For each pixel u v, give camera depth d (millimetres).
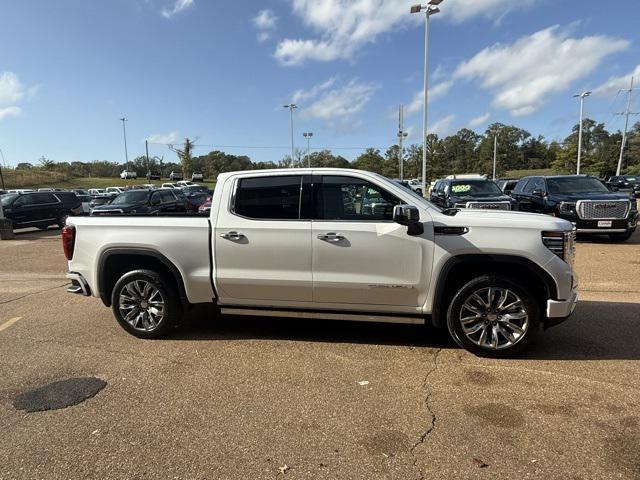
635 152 80312
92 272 4980
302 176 4520
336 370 4059
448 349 4520
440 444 2900
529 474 2584
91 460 2787
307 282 4441
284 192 4527
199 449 2887
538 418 3188
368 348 4582
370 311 4465
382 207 4348
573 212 11406
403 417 3240
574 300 4199
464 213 4422
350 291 4395
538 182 13141
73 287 5133
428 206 4336
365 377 3906
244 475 2621
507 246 4055
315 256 4398
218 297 4750
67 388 3773
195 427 3148
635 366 4031
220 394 3635
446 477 2578
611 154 82312
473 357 4301
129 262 5020
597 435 2959
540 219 4195
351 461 2742
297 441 2963
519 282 4109
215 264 4648
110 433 3086
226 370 4098
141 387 3779
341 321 5512
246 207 4578
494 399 3475
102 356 4473
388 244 4250
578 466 2646
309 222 4410
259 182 4590
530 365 4086
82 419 3275
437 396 3543
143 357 4438
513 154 115938
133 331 4957
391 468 2670
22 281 8352
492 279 4145
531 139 119125
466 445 2883
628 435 2951
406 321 4395
